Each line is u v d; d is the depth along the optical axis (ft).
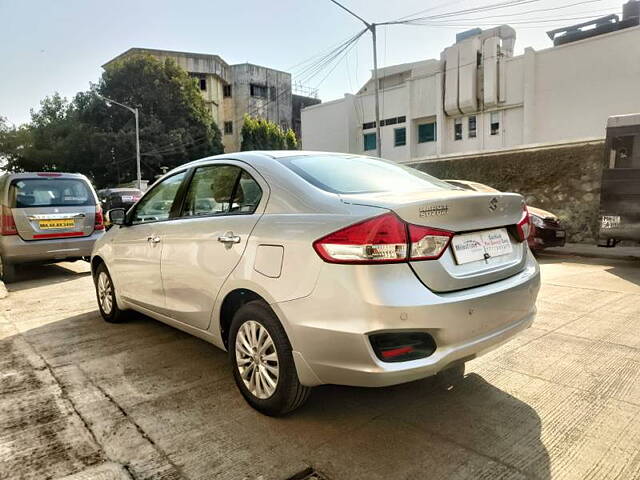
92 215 25.72
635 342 13.10
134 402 9.82
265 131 138.10
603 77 57.67
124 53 142.61
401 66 95.09
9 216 23.29
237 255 9.29
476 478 7.09
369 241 7.26
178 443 8.20
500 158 42.39
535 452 7.79
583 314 16.05
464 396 9.89
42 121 138.72
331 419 8.98
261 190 9.53
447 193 8.77
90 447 8.11
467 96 69.36
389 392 10.12
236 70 160.35
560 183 38.70
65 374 11.41
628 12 63.36
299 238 8.07
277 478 7.16
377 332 7.20
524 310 9.20
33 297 20.58
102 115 114.93
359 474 7.23
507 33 75.51
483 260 8.55
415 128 79.00
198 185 11.58
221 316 10.09
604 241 29.50
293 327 8.01
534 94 63.52
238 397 9.99
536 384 10.44
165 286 11.90
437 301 7.39
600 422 8.73
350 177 9.79
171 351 12.97
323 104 91.40
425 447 7.97
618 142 28.48
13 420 9.11
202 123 122.21
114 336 14.38
